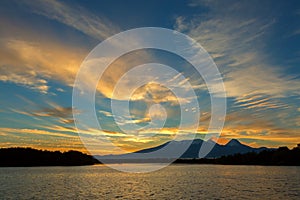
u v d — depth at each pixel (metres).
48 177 147.25
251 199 68.94
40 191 84.06
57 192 81.75
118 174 179.75
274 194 76.75
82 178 140.88
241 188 91.12
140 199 68.75
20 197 71.56
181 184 105.75
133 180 127.12
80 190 86.69
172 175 164.25
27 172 194.62
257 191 82.94
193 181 119.31
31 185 102.94
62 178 140.75
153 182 115.81
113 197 72.25
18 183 111.31
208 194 76.81
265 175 153.25
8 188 92.38
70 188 92.69
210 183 109.19
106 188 92.75
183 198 70.06
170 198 70.31
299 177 138.38
